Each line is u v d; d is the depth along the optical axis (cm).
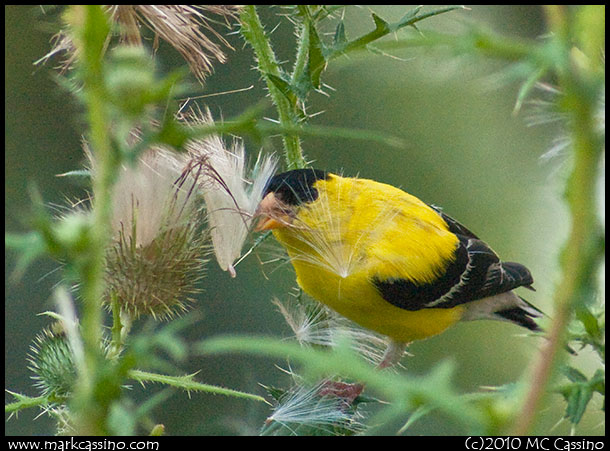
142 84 209
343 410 499
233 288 951
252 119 217
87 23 205
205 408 869
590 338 313
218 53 400
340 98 1053
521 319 736
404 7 873
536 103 211
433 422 712
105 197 208
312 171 646
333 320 664
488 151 1041
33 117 978
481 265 694
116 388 206
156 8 353
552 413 654
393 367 693
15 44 985
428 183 1033
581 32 177
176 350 196
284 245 651
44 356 417
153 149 445
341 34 468
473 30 191
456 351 981
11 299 891
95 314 208
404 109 1057
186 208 452
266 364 897
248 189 560
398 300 646
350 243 639
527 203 1011
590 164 172
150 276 433
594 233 172
